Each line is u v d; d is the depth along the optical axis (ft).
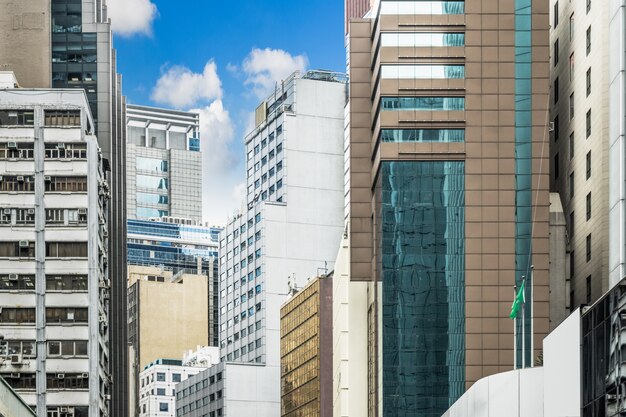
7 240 540.52
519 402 341.41
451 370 549.13
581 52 499.51
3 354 531.09
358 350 613.11
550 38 565.12
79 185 545.44
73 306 537.65
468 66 565.94
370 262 602.85
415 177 561.02
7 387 284.82
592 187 479.00
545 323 538.88
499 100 563.07
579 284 504.43
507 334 549.13
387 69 568.00
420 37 568.82
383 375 551.18
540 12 565.53
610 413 258.98
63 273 539.70
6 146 545.85
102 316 556.51
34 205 543.39
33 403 529.04
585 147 492.13
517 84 563.48
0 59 640.17
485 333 549.54
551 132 561.02
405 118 564.71
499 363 547.90
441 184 560.20
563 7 537.65
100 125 654.94
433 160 561.43
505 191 556.10
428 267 555.69
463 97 564.30
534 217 550.77
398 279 556.10
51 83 654.53
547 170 554.46
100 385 543.80
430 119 563.48
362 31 614.34
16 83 577.02
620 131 356.59
